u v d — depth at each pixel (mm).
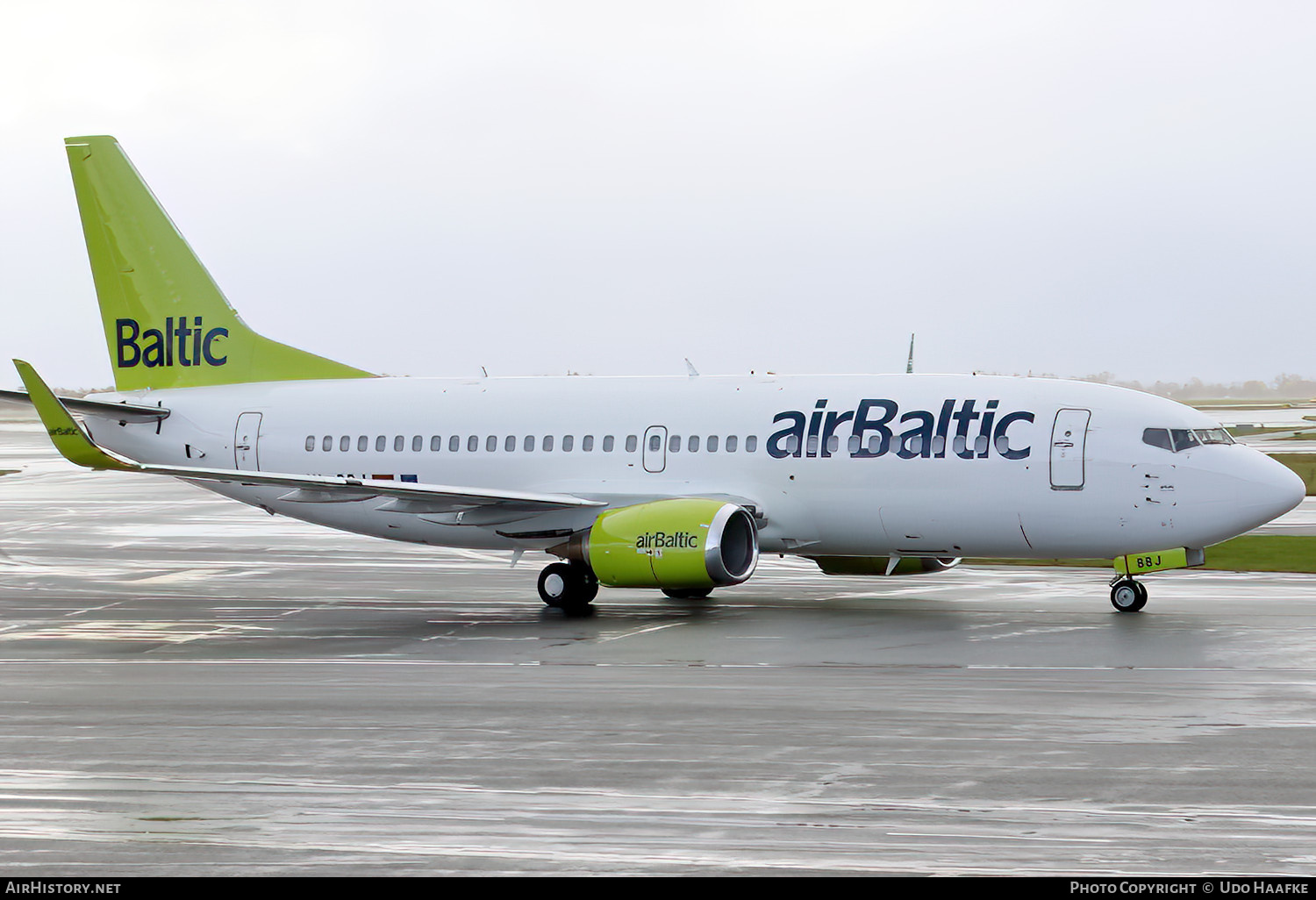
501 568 145875
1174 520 101562
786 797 52844
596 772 57062
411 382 129375
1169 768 56969
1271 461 103125
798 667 82938
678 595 119188
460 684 77938
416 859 45938
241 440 129875
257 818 50750
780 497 111750
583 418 119688
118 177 136000
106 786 55312
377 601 119250
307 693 75438
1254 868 44344
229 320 134875
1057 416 105000
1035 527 105250
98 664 86000
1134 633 95062
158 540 180125
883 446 108562
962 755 59438
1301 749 60094
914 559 120812
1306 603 111062
